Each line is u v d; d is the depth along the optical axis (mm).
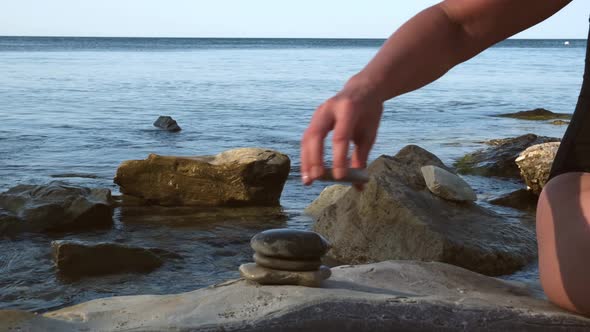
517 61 40281
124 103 12422
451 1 1158
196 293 1751
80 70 23734
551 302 1665
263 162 4477
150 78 20125
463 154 6945
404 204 3230
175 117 10297
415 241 3119
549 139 6129
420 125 9844
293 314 1558
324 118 910
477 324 1588
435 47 1121
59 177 5344
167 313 1620
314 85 18016
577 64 35812
